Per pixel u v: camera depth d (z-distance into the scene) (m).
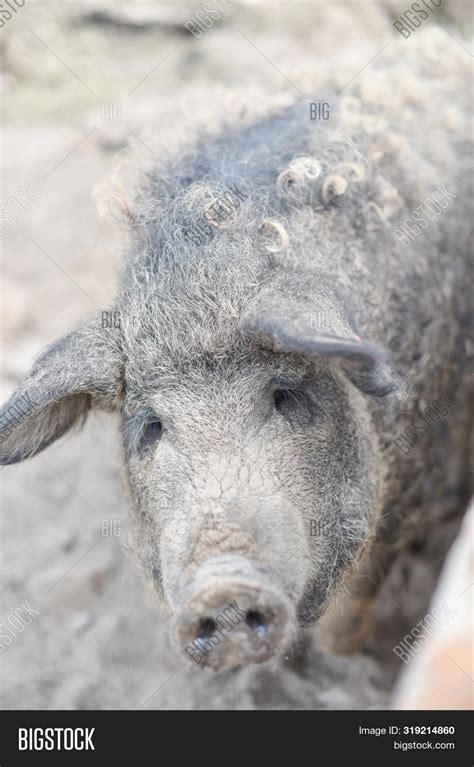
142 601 1.85
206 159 1.53
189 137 1.62
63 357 1.38
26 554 1.93
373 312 1.50
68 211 2.80
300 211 1.45
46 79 3.57
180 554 1.28
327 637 1.72
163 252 1.39
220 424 1.33
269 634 1.26
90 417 1.61
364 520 1.43
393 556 1.76
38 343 2.37
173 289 1.36
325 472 1.38
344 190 1.50
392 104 1.74
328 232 1.47
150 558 1.42
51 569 1.90
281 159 1.51
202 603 1.22
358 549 1.43
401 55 1.96
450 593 1.08
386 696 1.75
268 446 1.33
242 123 1.64
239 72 3.39
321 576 1.38
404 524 1.70
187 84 3.41
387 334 1.53
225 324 1.33
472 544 1.08
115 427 1.49
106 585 1.88
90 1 3.85
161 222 1.43
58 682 1.77
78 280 2.56
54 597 1.86
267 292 1.33
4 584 1.88
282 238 1.37
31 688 1.76
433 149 1.76
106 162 2.99
